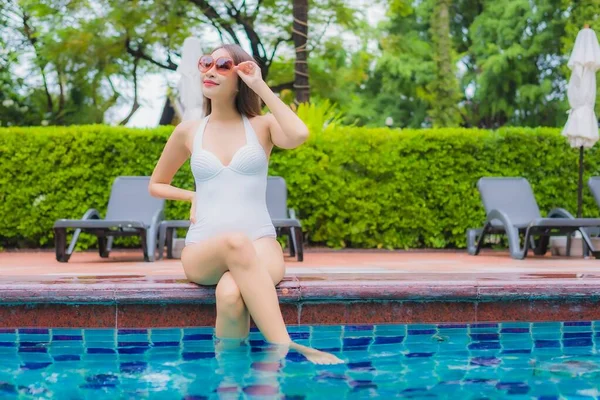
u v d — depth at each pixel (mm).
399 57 24906
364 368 2723
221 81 3434
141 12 14008
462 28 27359
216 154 3459
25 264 6641
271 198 7953
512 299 3604
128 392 2363
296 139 3367
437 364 2816
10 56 16625
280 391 2354
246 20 15375
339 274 4176
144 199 8055
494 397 2291
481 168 9688
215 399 2254
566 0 22172
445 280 3629
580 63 8602
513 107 24578
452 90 22203
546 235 8242
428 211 9680
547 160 9703
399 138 9648
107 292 3418
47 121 16172
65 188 9531
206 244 3191
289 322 3523
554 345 3266
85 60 14508
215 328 3244
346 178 9641
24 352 3119
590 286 3623
